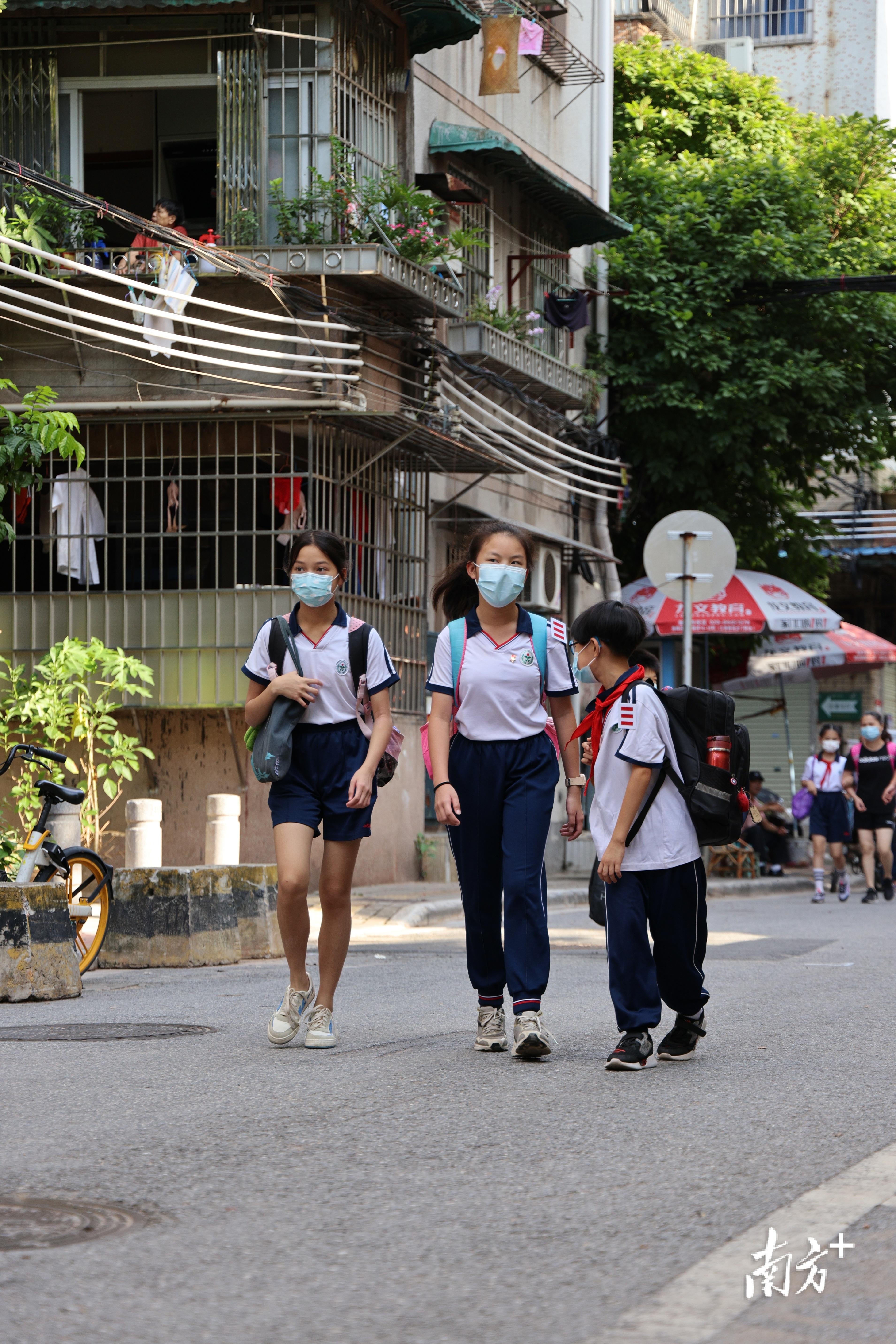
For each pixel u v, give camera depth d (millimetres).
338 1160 7570
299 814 10867
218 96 25719
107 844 24828
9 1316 5359
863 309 38188
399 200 26078
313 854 25078
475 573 10562
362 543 26188
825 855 39438
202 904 17078
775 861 38000
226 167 25734
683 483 38812
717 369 36656
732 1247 6172
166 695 24500
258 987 14977
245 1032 11867
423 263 26328
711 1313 5430
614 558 36688
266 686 10930
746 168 39438
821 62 63031
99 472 24891
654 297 37656
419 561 28406
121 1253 6090
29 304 25125
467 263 31406
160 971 16672
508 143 31156
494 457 27906
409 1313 5418
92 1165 7477
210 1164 7504
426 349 27359
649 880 10250
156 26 25797
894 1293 5695
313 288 25312
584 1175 7270
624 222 37250
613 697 10312
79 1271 5863
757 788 38688
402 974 15953
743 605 37469
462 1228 6422
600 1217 6582
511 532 10523
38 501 25172
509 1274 5840
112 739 23328
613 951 10219
